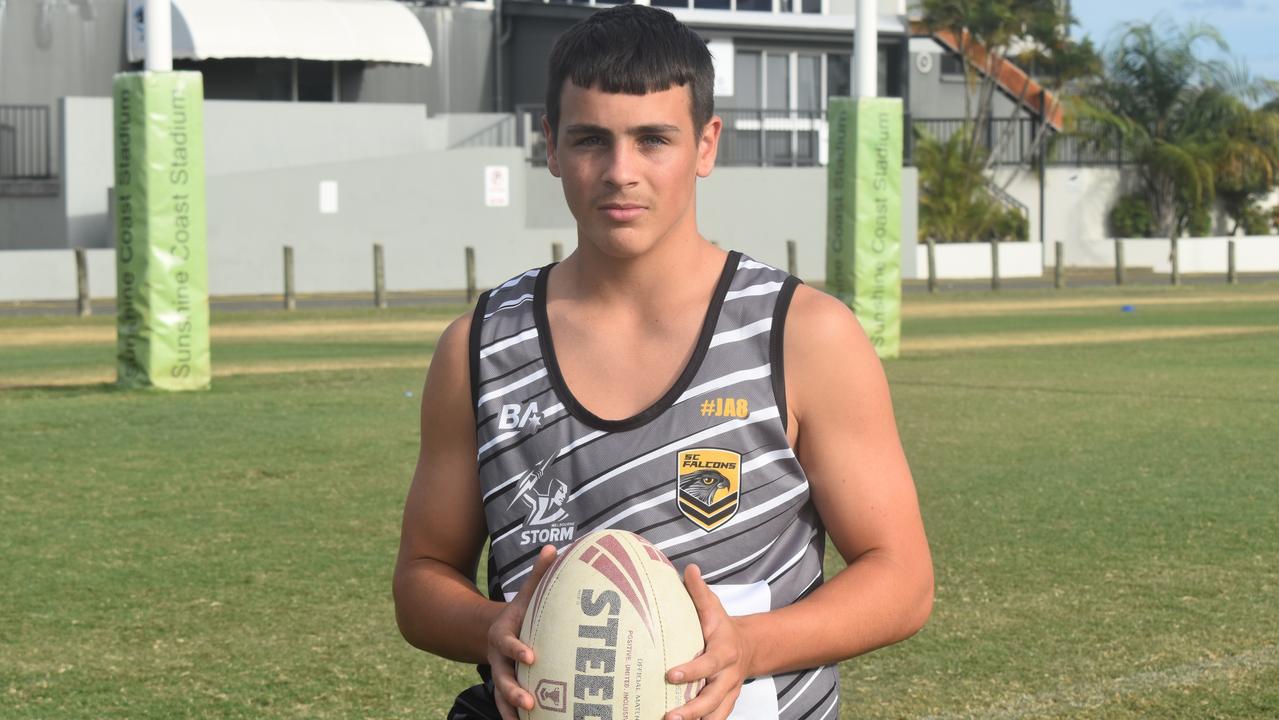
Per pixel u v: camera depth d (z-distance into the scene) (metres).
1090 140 50.19
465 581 2.73
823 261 42.56
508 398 2.60
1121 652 6.17
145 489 9.98
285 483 10.23
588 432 2.53
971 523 8.84
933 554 8.02
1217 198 53.12
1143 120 52.06
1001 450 11.69
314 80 41.38
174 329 15.53
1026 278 44.31
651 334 2.56
